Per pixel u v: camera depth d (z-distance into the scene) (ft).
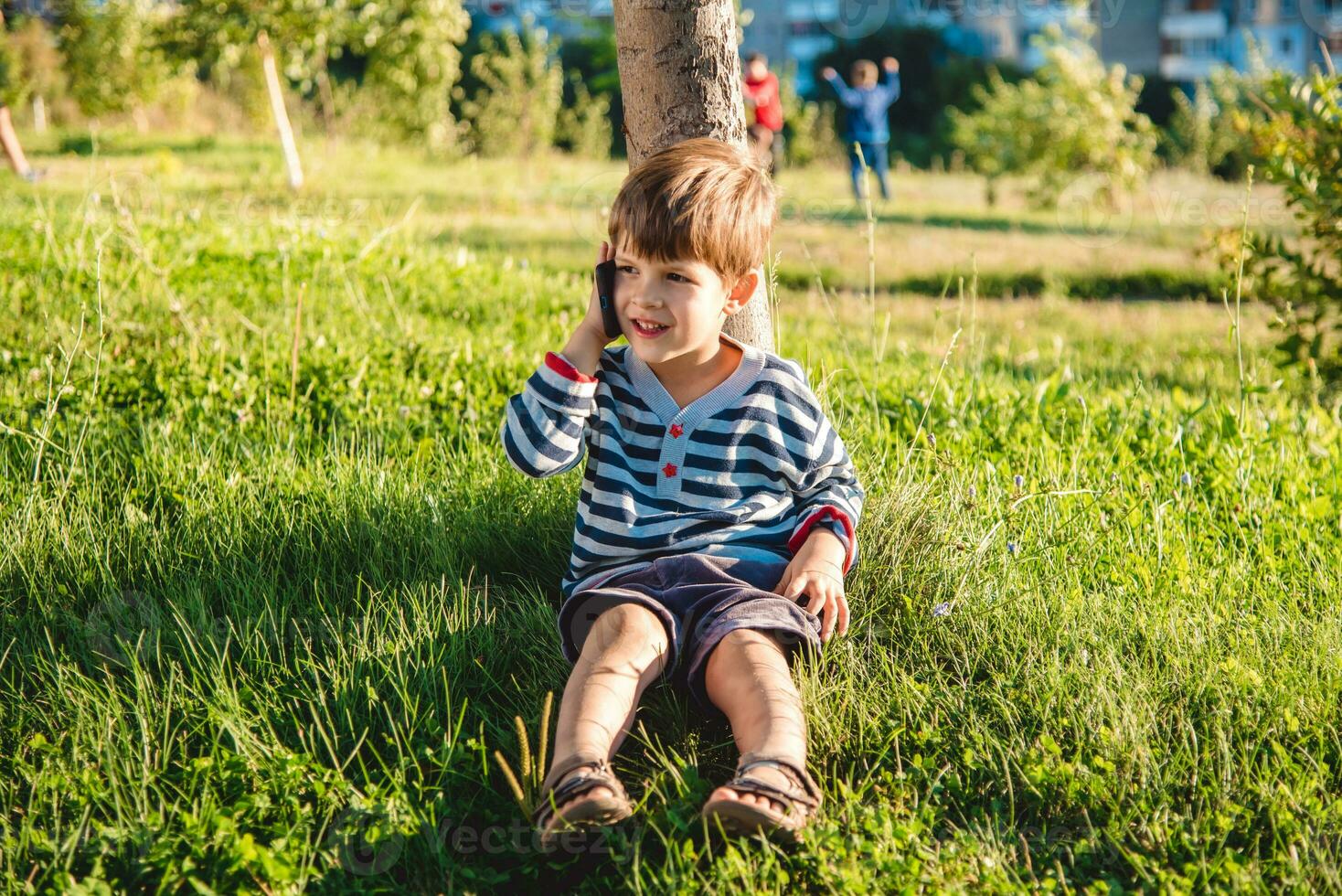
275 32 39.88
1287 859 6.40
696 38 9.88
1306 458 12.62
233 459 11.27
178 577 9.23
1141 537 10.18
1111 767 7.09
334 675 7.72
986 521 10.21
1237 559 9.98
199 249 20.88
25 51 62.18
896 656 8.39
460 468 11.24
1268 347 21.98
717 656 7.11
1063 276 32.27
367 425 12.50
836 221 43.01
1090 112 51.83
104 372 13.30
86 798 6.86
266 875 6.21
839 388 13.32
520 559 9.78
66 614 8.61
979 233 41.50
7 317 15.69
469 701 7.93
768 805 6.20
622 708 6.84
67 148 49.98
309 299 18.29
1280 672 7.97
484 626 8.52
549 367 7.58
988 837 6.64
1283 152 17.33
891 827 6.59
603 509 7.79
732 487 7.85
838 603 7.68
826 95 104.99
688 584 7.47
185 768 7.09
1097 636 8.52
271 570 9.43
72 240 19.88
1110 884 6.30
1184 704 7.77
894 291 30.66
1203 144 73.51
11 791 7.05
